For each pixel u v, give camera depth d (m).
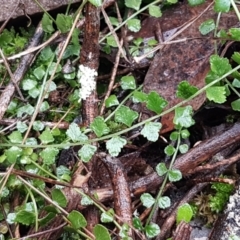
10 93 0.33
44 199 0.30
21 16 0.36
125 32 0.35
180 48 0.34
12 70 0.35
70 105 0.34
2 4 0.35
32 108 0.33
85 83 0.32
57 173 0.31
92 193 0.30
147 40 0.35
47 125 0.33
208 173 0.32
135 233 0.29
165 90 0.33
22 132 0.32
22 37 0.37
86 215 0.30
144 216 0.31
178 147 0.31
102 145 0.33
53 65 0.34
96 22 0.32
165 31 0.35
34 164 0.30
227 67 0.30
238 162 0.32
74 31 0.34
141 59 0.34
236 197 0.30
